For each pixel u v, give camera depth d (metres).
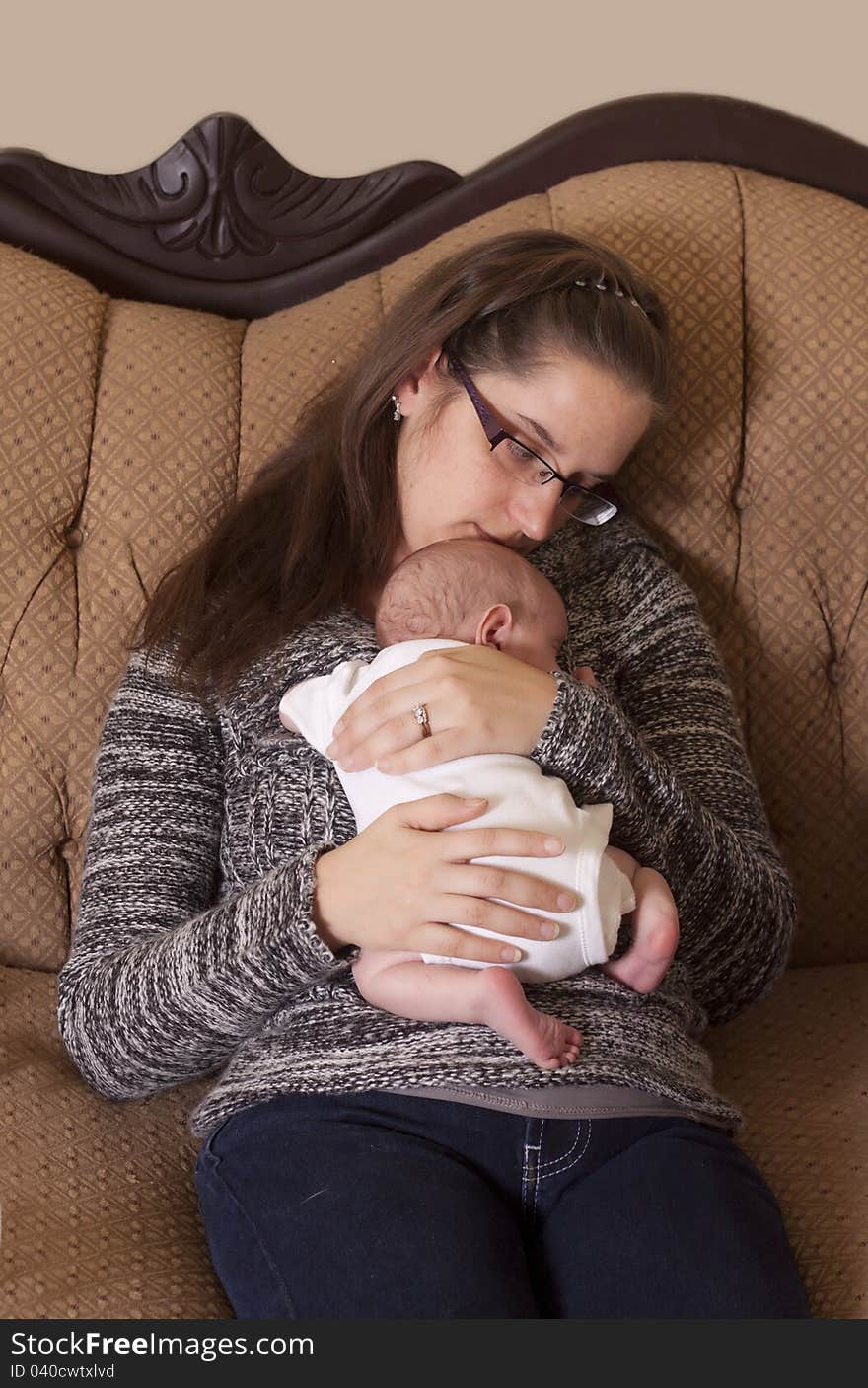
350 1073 1.10
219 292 1.79
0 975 1.51
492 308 1.33
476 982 1.06
